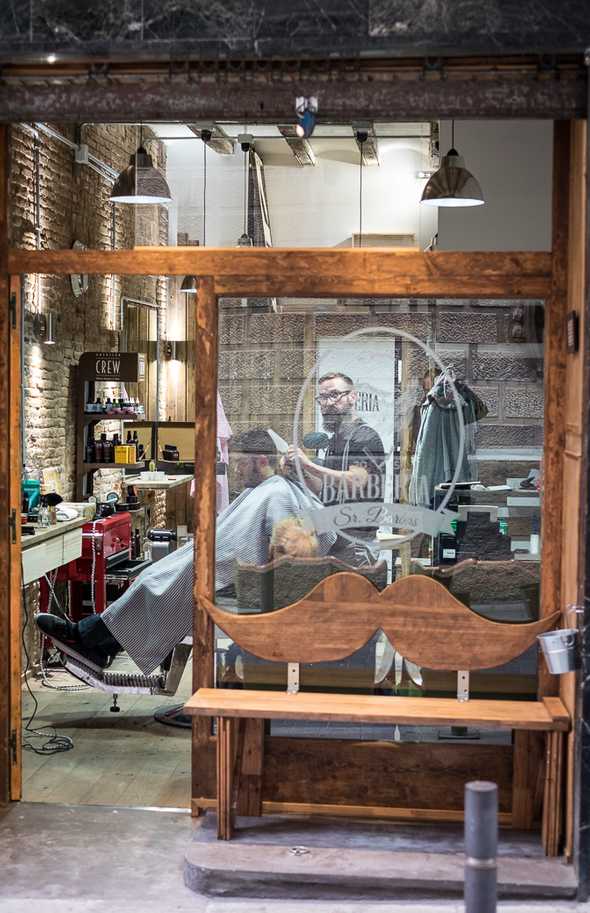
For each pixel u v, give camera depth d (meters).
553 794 4.58
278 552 5.09
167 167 5.86
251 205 5.86
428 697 5.00
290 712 4.54
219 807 4.66
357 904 4.27
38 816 5.14
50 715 6.99
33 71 4.67
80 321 9.07
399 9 4.37
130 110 4.69
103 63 4.63
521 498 5.01
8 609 5.22
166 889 4.42
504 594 5.02
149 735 6.60
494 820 3.18
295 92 4.62
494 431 5.02
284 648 4.84
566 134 4.85
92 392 9.27
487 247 5.78
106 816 5.16
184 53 4.45
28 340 7.84
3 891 4.38
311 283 5.04
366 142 6.07
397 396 5.06
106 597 8.65
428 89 4.57
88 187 8.25
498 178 5.62
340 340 5.07
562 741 4.62
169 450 11.65
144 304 10.84
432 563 5.05
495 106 4.55
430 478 5.05
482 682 4.98
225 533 5.10
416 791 4.95
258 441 5.11
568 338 4.76
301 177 5.98
